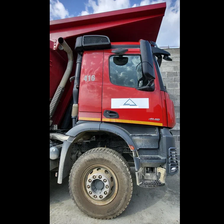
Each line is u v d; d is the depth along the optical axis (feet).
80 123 7.13
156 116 6.78
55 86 8.79
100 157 6.46
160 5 7.52
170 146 6.59
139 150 6.78
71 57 8.48
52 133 8.56
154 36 9.11
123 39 9.36
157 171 6.46
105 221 6.42
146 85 6.85
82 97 7.21
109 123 7.00
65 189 9.45
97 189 6.47
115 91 7.04
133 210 7.31
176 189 9.67
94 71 7.30
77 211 7.13
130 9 7.70
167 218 6.75
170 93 17.01
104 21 8.02
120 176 6.28
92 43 7.25
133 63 7.34
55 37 8.10
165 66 17.40
